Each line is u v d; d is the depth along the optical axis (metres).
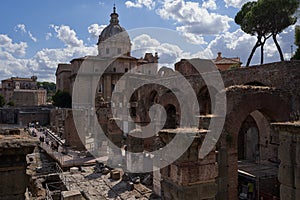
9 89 120.56
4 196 6.01
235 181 15.67
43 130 53.28
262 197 16.28
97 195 16.95
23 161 6.21
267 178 17.50
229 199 15.35
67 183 19.03
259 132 22.41
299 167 7.50
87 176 21.20
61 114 48.94
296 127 7.47
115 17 73.62
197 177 7.93
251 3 43.91
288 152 7.82
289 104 18.88
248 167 20.19
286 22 38.47
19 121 69.94
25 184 6.22
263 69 22.39
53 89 188.25
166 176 8.44
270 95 17.72
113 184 19.03
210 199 8.05
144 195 16.64
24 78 127.31
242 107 16.42
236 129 16.09
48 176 20.33
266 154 21.66
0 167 5.97
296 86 19.53
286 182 7.87
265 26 40.22
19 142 6.06
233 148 15.77
